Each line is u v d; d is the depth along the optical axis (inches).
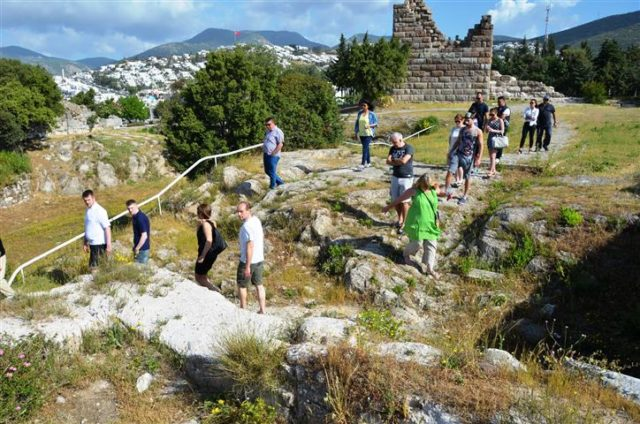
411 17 1364.4
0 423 184.1
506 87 1413.6
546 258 344.8
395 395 163.3
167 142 1026.7
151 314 245.6
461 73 1362.0
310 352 188.2
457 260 370.3
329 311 315.0
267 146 505.4
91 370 215.6
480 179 502.3
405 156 378.6
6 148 1432.1
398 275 344.8
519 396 157.6
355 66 1323.8
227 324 234.2
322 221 422.3
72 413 196.4
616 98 1552.7
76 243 590.9
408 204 401.4
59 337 224.7
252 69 1051.9
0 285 303.3
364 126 553.6
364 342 192.2
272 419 185.9
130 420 193.6
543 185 465.7
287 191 502.6
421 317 311.6
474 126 426.0
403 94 1401.3
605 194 411.8
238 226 463.5
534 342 279.7
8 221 1213.1
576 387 172.6
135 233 354.0
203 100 1011.3
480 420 150.7
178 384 212.2
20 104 1482.5
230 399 199.9
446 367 175.6
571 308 305.7
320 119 947.3
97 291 266.8
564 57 2427.4
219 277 374.6
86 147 1536.7
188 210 514.9
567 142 694.5
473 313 310.3
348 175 543.2
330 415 172.2
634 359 261.4
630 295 303.7
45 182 1402.6
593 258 335.6
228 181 553.0
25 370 198.7
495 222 384.2
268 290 351.9
